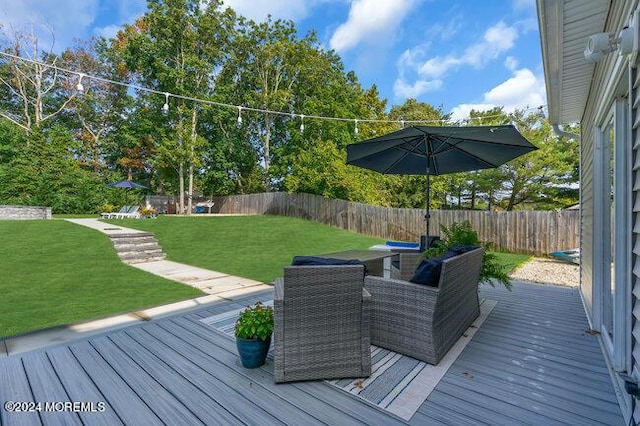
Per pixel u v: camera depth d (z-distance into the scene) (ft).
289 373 6.88
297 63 59.36
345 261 7.48
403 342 8.22
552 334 9.59
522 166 41.73
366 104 56.44
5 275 17.31
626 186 7.08
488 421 5.69
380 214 37.68
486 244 12.66
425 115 60.54
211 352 8.39
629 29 5.13
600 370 7.45
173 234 32.83
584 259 13.14
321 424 5.62
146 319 10.88
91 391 6.57
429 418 5.79
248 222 41.14
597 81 9.41
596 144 10.11
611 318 9.31
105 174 62.49
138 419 5.74
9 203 42.45
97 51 64.75
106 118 68.03
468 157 14.15
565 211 27.40
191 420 5.72
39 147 46.83
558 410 5.99
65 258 21.40
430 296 7.77
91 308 12.25
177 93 52.03
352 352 7.16
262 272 19.65
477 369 7.52
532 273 20.79
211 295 14.03
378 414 5.90
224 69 60.18
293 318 6.93
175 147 53.42
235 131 65.26
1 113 55.36
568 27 7.62
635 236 5.88
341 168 42.91
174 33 51.62
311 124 52.85
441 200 53.47
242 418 5.78
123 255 23.36
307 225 40.93
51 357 8.00
